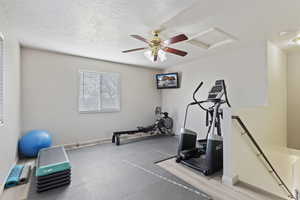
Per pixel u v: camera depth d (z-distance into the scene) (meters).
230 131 2.36
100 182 2.37
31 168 2.81
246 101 3.71
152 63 5.20
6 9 2.10
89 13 2.22
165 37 3.05
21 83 3.53
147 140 4.86
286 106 4.09
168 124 5.41
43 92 3.83
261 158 3.06
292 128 4.01
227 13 2.23
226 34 2.96
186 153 3.11
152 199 1.97
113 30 2.76
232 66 3.97
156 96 6.04
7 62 2.43
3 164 2.15
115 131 5.05
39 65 3.77
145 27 2.65
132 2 1.97
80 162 3.13
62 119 4.10
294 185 3.97
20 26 2.58
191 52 4.06
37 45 3.46
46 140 3.33
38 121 3.76
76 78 4.31
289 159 4.05
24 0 1.92
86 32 2.84
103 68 4.79
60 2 1.97
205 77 4.58
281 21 2.46
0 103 2.11
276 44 3.51
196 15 2.28
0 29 2.10
